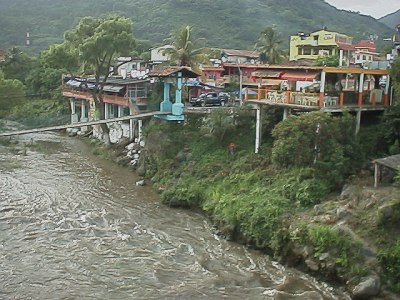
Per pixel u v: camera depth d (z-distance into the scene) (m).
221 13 136.38
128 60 68.06
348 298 21.38
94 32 51.12
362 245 22.58
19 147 53.09
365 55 73.94
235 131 39.06
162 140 41.16
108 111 54.25
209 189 33.50
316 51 76.69
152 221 31.03
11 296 21.09
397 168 26.30
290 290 22.08
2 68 86.75
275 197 28.78
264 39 62.69
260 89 36.12
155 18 132.38
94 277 23.14
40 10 158.38
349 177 28.92
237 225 28.17
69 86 65.50
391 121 32.56
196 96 52.41
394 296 20.67
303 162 29.97
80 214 31.75
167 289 22.11
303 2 167.75
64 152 51.12
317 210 26.25
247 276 23.53
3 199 34.12
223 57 72.06
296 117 31.05
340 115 33.38
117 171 43.16
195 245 27.38
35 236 27.83
